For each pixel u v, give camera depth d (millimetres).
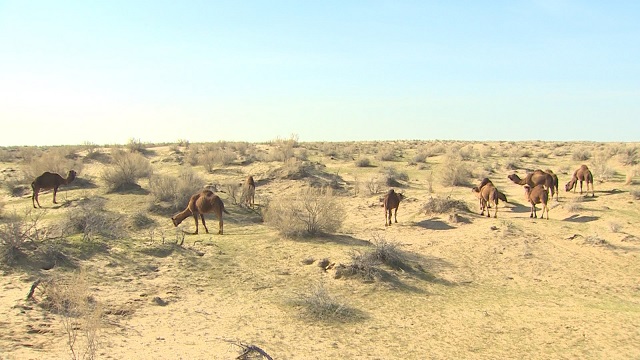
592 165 37969
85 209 19719
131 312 11500
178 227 21625
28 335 9188
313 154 50469
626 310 13781
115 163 32750
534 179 27047
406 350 10492
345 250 17500
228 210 25219
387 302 13539
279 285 14352
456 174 34156
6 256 13562
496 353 10539
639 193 26438
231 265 15828
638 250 19203
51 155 34906
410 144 80062
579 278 16609
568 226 22266
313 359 9688
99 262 14641
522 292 15234
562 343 11141
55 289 11461
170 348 9516
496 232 20891
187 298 12953
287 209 20266
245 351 8875
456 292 14859
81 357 8414
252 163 39594
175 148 48125
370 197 29953
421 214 24750
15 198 28844
